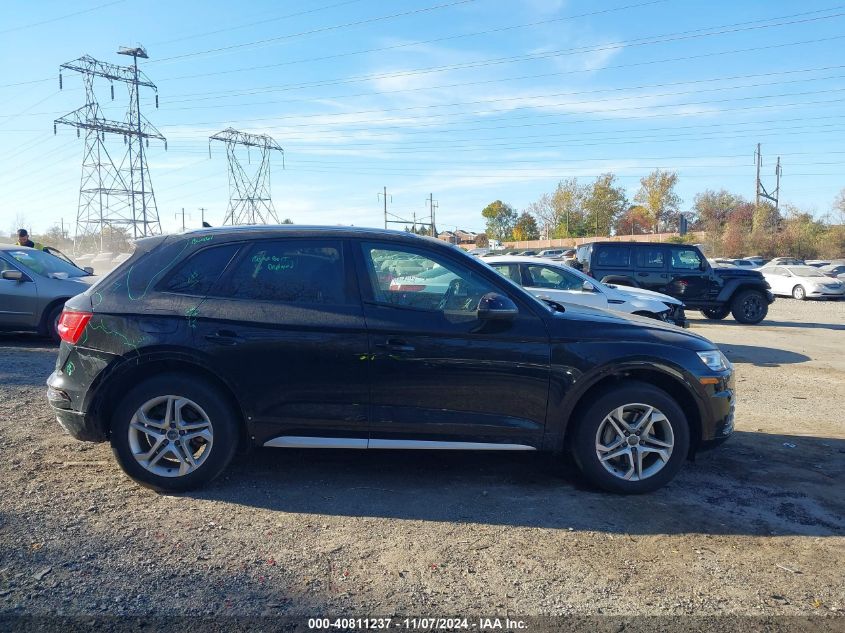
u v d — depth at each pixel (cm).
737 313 1603
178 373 427
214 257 441
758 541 384
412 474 481
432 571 341
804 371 969
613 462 452
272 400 427
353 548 363
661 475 446
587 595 321
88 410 423
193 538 369
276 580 328
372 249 448
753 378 910
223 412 427
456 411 434
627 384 447
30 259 1017
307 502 424
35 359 851
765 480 486
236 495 431
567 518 410
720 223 6525
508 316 429
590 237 7644
